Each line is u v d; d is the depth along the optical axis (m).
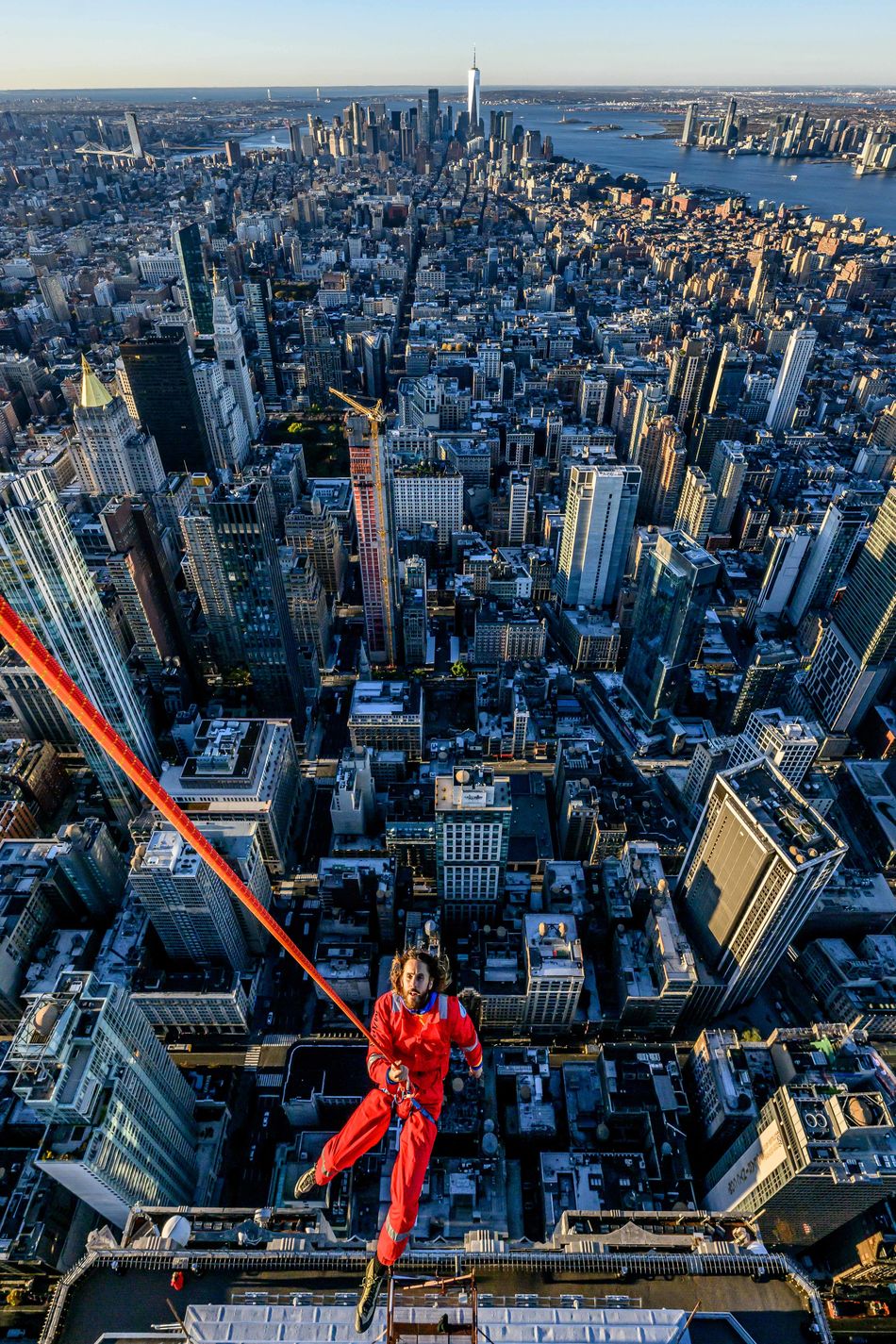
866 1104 158.88
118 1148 156.38
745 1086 199.00
